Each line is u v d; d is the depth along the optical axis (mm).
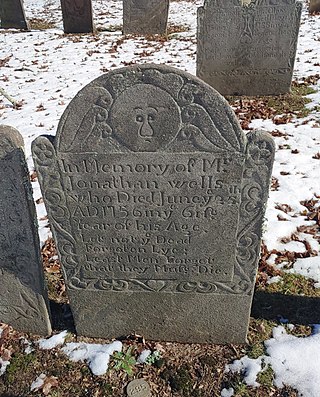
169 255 1001
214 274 1014
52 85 2920
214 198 916
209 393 1001
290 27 2322
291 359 1034
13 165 905
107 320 1117
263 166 869
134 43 3873
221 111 826
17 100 2672
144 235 979
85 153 887
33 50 3787
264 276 1281
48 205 957
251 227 943
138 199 933
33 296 1081
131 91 825
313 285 1255
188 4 5777
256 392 987
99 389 1021
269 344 1084
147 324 1121
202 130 846
